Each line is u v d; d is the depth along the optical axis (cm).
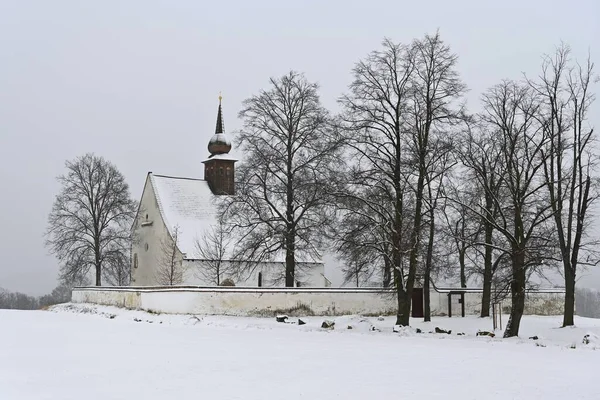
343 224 3897
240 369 1966
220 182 7344
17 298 14912
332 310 4719
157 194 6975
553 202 3338
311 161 4800
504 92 3528
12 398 1556
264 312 4494
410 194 3878
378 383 1727
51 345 2639
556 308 5594
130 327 3609
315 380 1772
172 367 2008
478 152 3691
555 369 1966
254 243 4841
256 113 4912
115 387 1686
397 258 3684
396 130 3644
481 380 1769
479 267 5044
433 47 3578
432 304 4984
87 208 6931
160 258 6756
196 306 4328
